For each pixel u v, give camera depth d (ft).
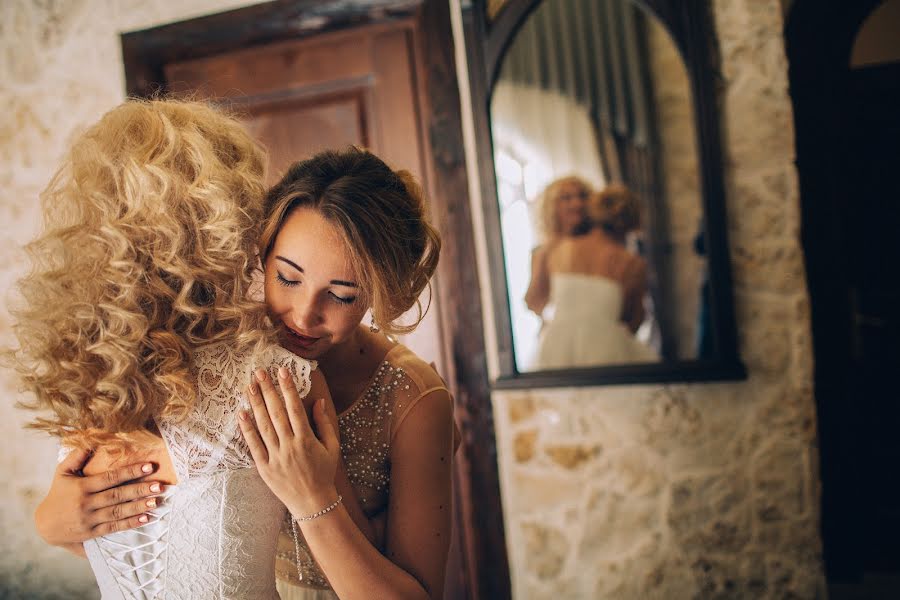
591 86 6.46
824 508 8.87
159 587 2.69
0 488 8.00
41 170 7.75
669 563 6.52
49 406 2.55
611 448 6.59
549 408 6.71
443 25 6.66
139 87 7.40
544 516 6.78
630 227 6.49
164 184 2.52
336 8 6.84
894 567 9.07
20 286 2.62
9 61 7.71
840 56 8.54
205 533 2.61
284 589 3.66
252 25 7.05
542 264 6.70
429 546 3.11
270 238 2.89
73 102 7.62
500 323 6.70
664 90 6.31
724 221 6.16
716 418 6.37
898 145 9.31
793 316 6.15
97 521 2.65
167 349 2.52
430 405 3.29
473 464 6.87
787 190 6.10
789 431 6.22
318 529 2.69
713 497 6.41
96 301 2.46
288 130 7.36
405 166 7.07
